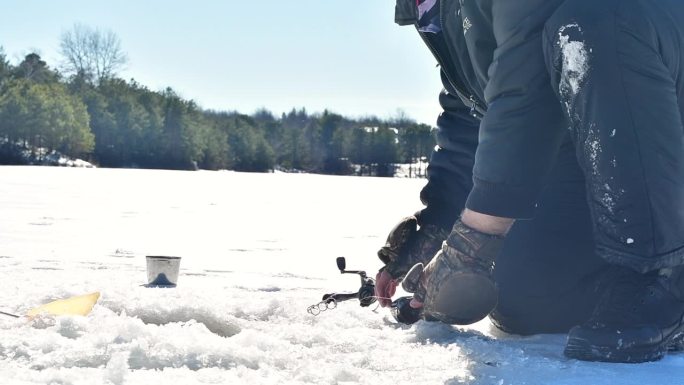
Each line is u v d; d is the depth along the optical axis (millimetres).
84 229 7625
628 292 2217
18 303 2762
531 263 2549
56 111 65625
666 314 2195
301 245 6828
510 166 2287
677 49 2318
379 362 2025
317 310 2857
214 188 22500
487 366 2006
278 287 3836
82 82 74938
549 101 2305
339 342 2303
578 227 2545
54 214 9625
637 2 2248
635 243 2186
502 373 1947
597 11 2213
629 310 2182
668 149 2209
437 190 2902
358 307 3000
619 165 2184
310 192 22516
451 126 2934
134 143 75750
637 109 2189
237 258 5543
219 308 2689
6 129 64500
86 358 1868
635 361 2131
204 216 10617
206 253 5863
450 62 2781
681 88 2377
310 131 96812
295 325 2545
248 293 3338
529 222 2564
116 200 13781
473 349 2193
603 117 2191
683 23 2346
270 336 2189
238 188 23391
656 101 2211
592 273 2541
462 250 2357
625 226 2191
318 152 95688
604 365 2092
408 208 14953
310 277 4438
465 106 2914
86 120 68562
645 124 2191
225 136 86688
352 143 94875
